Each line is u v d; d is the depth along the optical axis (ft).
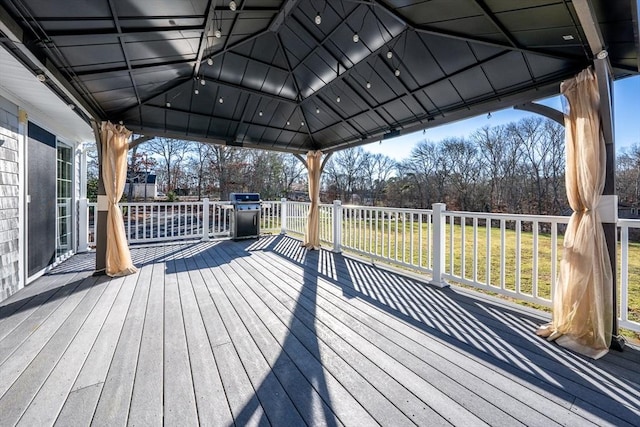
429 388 5.61
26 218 11.75
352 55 11.83
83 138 17.95
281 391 5.50
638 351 7.00
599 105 7.23
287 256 17.11
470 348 7.09
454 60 10.09
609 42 6.81
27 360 6.47
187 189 56.54
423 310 9.36
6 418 4.81
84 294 10.63
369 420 4.80
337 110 16.11
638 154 32.99
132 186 49.67
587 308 7.16
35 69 8.41
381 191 63.16
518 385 5.72
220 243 21.04
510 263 16.71
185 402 5.20
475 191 48.24
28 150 12.00
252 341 7.36
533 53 8.32
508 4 6.72
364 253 16.11
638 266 15.05
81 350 6.89
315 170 20.04
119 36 8.04
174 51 9.96
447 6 7.57
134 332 7.79
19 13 6.36
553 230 8.54
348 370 6.17
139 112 14.51
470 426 4.68
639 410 5.04
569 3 6.03
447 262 17.13
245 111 16.51
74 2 6.27
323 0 9.75
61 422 4.74
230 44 11.30
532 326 8.24
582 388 5.63
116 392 5.45
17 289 10.99
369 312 9.20
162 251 18.15
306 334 7.75
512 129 44.52
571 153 7.77
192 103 14.87
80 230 18.25
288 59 13.34
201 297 10.39
